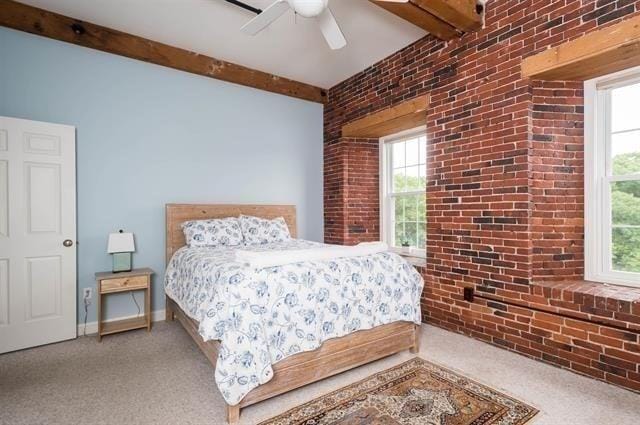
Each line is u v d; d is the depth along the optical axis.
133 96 3.41
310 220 4.77
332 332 2.07
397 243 4.35
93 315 3.15
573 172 2.55
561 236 2.55
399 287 2.45
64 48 3.05
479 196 2.82
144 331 3.14
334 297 2.10
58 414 1.81
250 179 4.23
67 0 2.76
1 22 2.73
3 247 2.65
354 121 4.24
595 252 2.49
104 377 2.22
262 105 4.32
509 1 2.60
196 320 2.25
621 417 1.76
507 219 2.62
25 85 2.88
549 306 2.36
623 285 2.34
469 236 2.90
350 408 1.85
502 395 1.97
